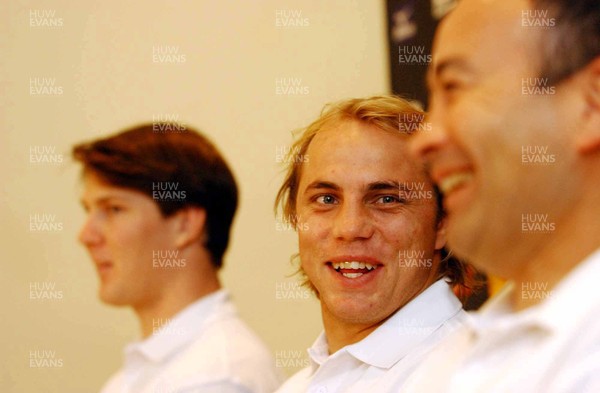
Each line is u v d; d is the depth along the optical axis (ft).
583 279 2.56
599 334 2.41
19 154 9.05
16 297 8.97
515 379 2.53
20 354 8.94
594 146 2.59
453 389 2.83
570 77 2.62
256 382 6.34
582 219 2.69
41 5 9.19
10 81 9.16
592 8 2.61
